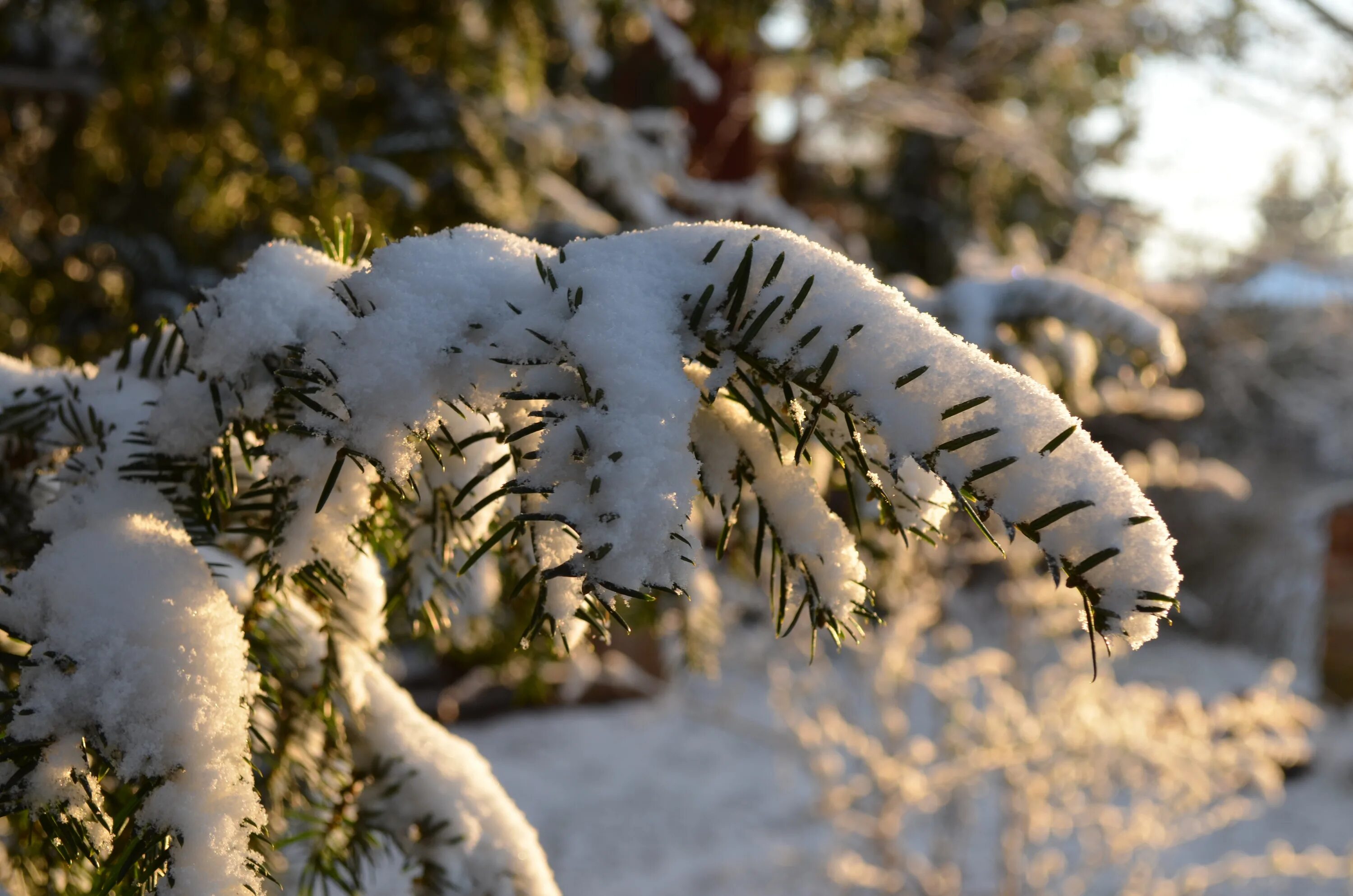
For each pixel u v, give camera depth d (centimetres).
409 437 53
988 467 46
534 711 716
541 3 300
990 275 205
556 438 48
